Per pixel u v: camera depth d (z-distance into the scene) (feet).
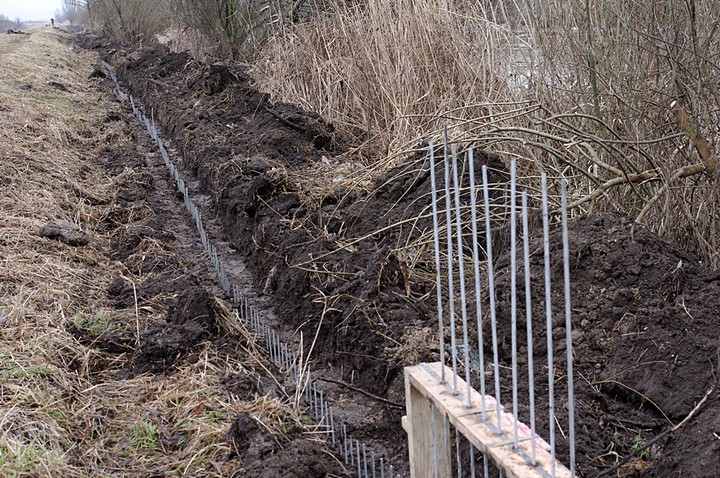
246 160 24.40
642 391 10.74
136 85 47.34
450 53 23.65
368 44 26.32
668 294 12.18
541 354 11.96
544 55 17.75
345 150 26.66
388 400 12.35
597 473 9.37
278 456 10.23
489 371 11.71
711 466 8.50
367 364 13.47
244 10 46.78
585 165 17.19
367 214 19.21
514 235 6.98
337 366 14.21
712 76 13.91
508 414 7.86
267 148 25.64
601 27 15.87
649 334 11.46
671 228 15.24
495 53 21.97
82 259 17.87
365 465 10.51
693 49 13.87
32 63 53.01
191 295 14.75
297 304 16.20
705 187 14.40
